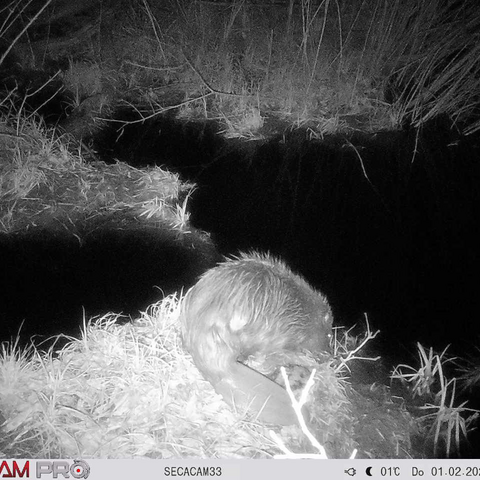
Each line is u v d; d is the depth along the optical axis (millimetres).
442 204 5996
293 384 4031
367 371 4434
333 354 4406
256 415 4020
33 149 6496
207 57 9727
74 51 10609
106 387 4199
